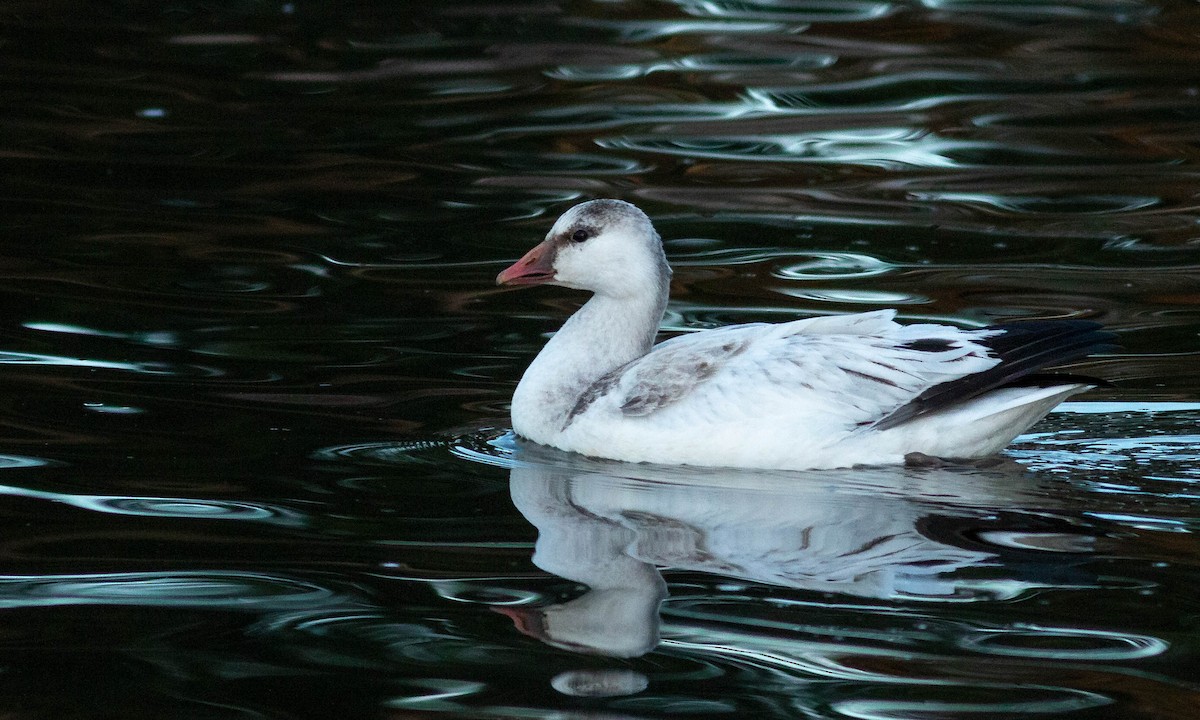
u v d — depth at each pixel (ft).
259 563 30.83
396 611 28.71
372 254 54.70
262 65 80.48
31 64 79.61
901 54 82.17
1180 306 48.83
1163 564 30.63
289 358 44.60
